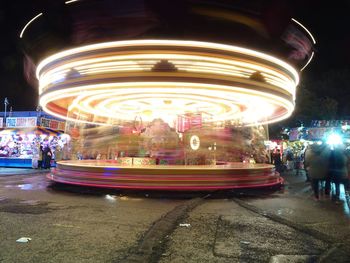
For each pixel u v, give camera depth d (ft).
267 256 16.51
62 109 51.72
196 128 49.70
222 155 68.85
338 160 36.42
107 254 16.40
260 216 25.71
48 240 18.60
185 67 30.66
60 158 78.74
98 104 47.98
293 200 34.19
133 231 20.71
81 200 31.99
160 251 17.01
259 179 39.81
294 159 86.33
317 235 20.15
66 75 34.47
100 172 37.58
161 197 34.27
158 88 33.45
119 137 54.80
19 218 23.72
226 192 36.68
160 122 47.26
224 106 47.03
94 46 31.27
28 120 83.46
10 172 64.59
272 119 55.52
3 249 16.92
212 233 20.58
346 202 33.14
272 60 33.55
